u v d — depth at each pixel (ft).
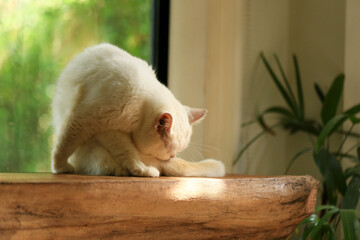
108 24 6.15
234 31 6.43
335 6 6.75
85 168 4.27
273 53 7.21
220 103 6.37
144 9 6.36
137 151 4.28
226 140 6.40
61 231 3.38
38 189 3.28
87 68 4.31
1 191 3.18
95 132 4.19
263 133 6.88
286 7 7.41
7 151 5.52
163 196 3.71
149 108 4.26
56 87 4.70
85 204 3.43
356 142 6.29
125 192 3.56
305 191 4.42
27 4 5.63
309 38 7.13
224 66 6.38
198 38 6.31
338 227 6.29
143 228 3.69
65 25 5.88
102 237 3.53
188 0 6.27
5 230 3.21
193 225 3.90
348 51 6.32
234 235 4.12
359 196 5.57
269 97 7.20
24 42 5.63
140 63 4.61
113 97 4.08
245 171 6.81
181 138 4.50
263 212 4.19
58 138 4.24
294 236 6.59
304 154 7.05
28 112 5.66
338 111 6.61
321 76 6.93
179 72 6.26
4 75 5.51
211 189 3.92
